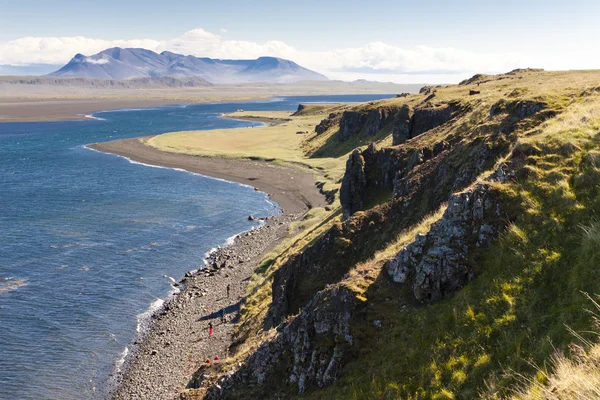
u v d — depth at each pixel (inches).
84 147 7081.7
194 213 3673.7
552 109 1443.2
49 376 1622.8
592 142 879.1
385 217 1569.9
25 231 3191.4
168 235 3139.8
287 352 912.9
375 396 692.7
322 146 6018.7
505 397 542.3
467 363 643.5
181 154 6269.7
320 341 848.3
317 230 2409.0
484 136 1583.4
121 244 2957.7
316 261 1513.3
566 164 855.7
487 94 2888.8
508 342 626.8
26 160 6053.2
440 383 645.9
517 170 895.1
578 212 739.4
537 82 3088.1
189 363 1617.9
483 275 758.5
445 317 735.7
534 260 715.4
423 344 719.1
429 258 818.8
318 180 4515.3
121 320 2001.7
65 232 3186.5
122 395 1513.3
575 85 1978.3
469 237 828.0
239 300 2046.0
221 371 1146.0
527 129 1413.6
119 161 5964.6
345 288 876.6
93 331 1913.1
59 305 2129.7
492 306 693.3
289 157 5753.0
